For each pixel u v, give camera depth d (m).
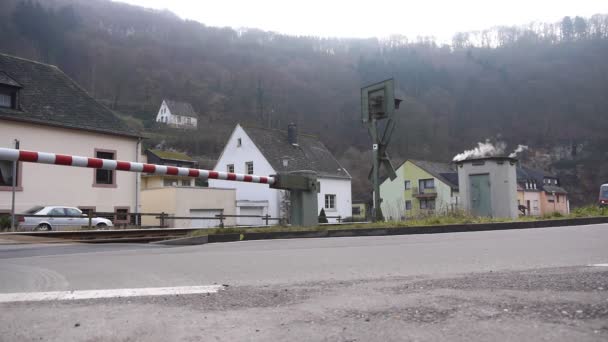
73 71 84.06
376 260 4.92
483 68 72.88
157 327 2.47
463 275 3.82
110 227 19.92
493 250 5.57
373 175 12.09
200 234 8.55
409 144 66.50
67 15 87.81
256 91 80.06
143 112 87.38
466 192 15.88
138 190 24.86
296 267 4.52
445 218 11.02
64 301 3.11
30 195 20.89
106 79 88.00
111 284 3.75
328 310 2.74
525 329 2.26
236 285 3.60
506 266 4.30
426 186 54.69
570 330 2.22
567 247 5.73
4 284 3.85
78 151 22.70
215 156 72.56
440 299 2.93
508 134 67.06
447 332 2.27
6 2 73.50
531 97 68.25
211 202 30.20
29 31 76.88
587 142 66.19
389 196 57.66
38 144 21.38
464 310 2.64
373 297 3.05
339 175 41.53
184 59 94.25
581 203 64.75
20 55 70.44
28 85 22.86
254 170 37.84
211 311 2.78
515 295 2.96
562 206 65.31
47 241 8.97
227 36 96.81
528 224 10.73
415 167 55.75
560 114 67.12
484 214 15.39
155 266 4.77
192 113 85.75
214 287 3.51
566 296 2.87
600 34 69.94
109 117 24.70
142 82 90.38
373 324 2.44
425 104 69.94
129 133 24.52
